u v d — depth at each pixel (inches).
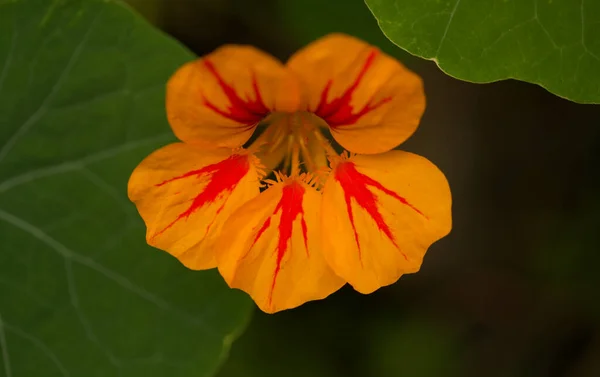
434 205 12.4
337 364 15.5
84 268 13.4
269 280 12.6
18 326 13.5
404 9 12.5
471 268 16.2
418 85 11.9
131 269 13.4
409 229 12.4
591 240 15.6
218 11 15.1
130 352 13.5
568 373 16.3
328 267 12.7
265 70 11.8
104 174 13.3
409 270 12.5
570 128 15.8
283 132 12.8
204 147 12.3
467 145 15.9
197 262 12.5
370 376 15.5
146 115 13.2
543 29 12.5
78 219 13.4
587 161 15.8
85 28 13.0
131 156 13.2
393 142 12.3
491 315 16.2
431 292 16.1
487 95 15.7
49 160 13.3
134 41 13.1
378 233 12.5
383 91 11.9
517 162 16.0
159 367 13.5
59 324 13.5
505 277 16.1
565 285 15.8
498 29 12.5
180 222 12.5
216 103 12.0
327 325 15.5
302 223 12.6
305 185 12.7
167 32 15.2
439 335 15.8
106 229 13.4
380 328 15.6
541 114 15.8
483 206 16.1
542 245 15.9
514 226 16.1
